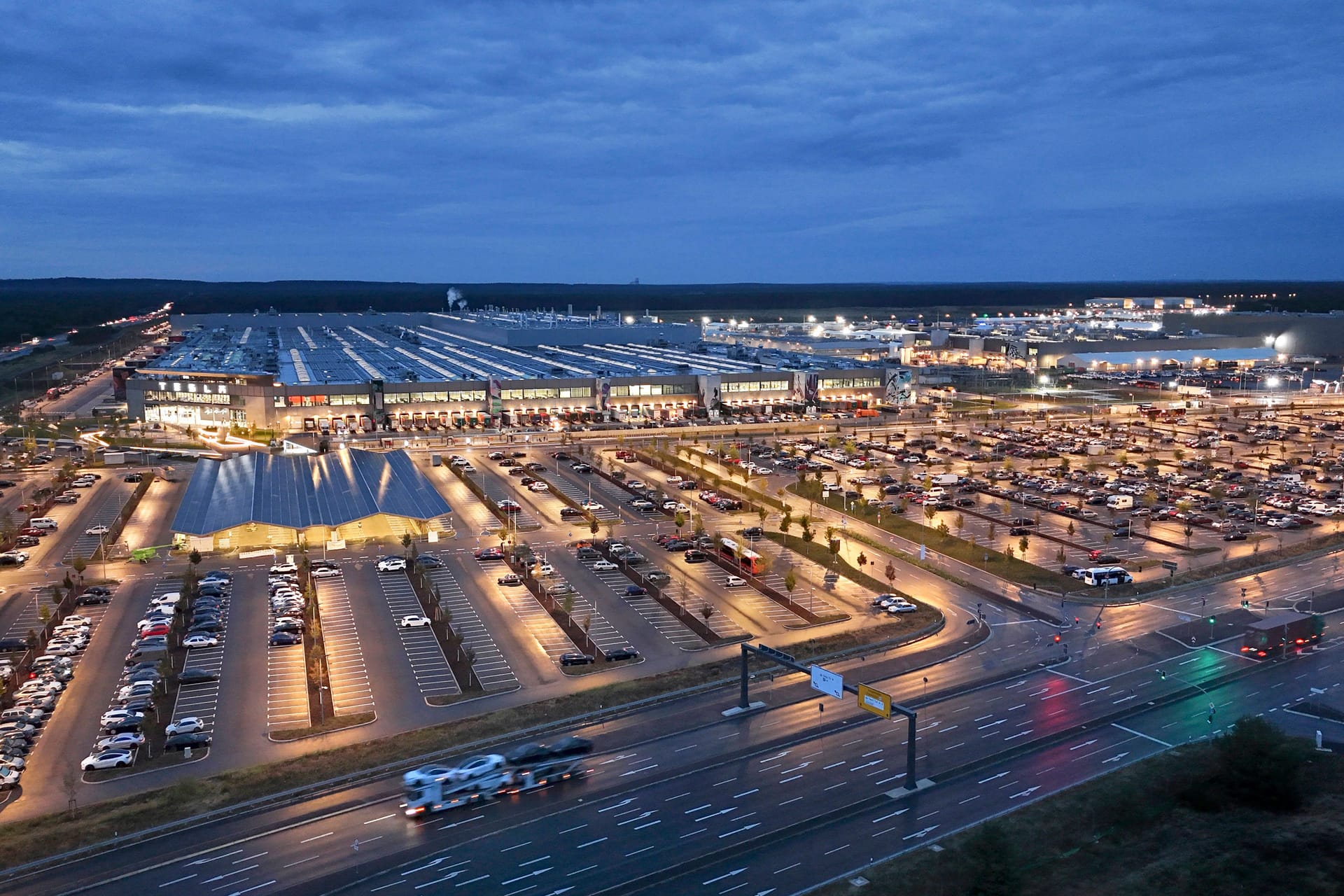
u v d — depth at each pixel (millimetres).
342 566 119312
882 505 148250
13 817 65000
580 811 66125
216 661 90250
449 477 170250
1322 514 145500
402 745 74188
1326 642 95625
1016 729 77812
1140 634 98188
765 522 142375
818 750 74625
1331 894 55469
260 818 64938
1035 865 59000
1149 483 167375
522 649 93688
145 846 61719
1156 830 63562
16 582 113000
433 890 57250
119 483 162875
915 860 59562
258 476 153500
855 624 100688
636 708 81688
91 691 84188
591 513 141250
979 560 122812
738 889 56969
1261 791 66375
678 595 109438
